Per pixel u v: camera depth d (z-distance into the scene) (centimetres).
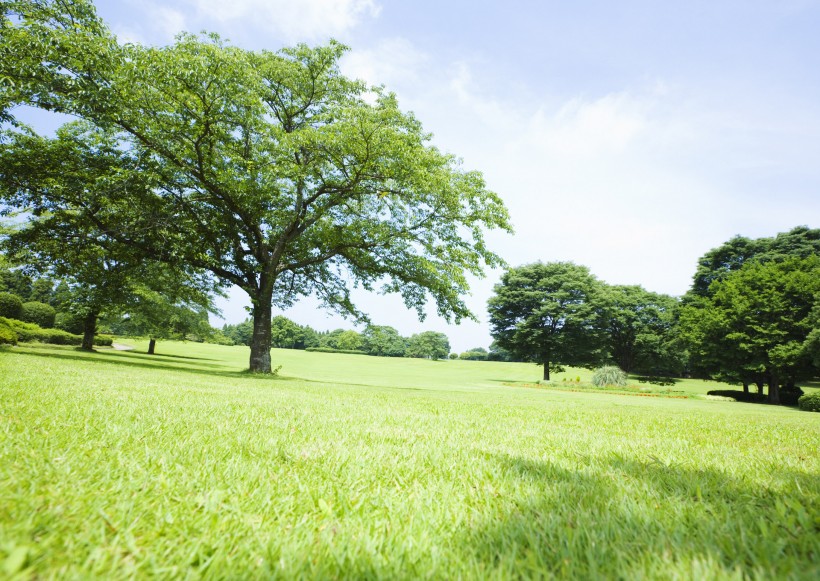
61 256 1891
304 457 289
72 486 186
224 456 280
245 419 459
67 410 397
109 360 2170
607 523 180
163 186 1795
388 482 246
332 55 2078
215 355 5206
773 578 128
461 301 2052
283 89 2198
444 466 293
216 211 1944
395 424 506
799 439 611
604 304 5425
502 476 272
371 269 2112
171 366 2200
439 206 1920
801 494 250
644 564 140
